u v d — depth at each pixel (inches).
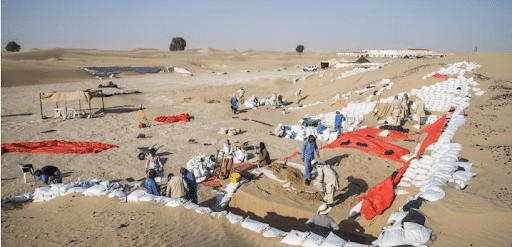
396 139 680.4
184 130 908.0
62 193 429.4
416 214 263.4
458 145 462.9
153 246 272.4
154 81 2412.6
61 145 749.9
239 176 474.3
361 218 361.7
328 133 780.6
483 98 816.9
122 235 294.4
